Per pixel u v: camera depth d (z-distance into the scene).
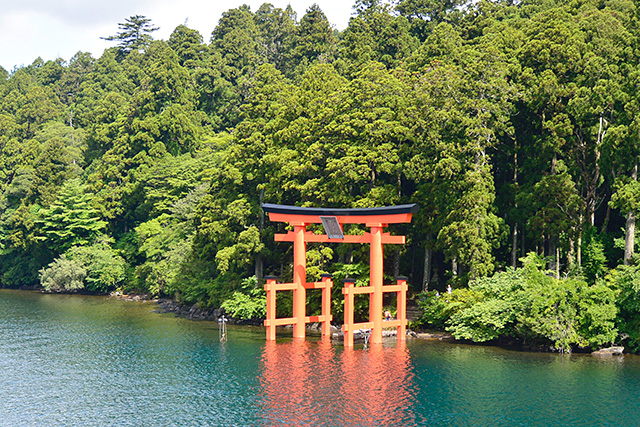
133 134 111.75
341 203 66.00
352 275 64.38
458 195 59.78
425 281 65.25
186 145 111.06
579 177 61.56
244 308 66.44
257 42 144.62
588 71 58.47
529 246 66.56
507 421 36.81
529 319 51.47
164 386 43.72
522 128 65.00
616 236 61.84
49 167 111.94
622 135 53.69
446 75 63.56
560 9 65.94
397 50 102.44
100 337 61.06
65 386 44.19
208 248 74.31
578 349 53.03
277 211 57.25
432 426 36.06
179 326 67.44
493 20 83.94
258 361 49.78
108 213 104.94
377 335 55.88
